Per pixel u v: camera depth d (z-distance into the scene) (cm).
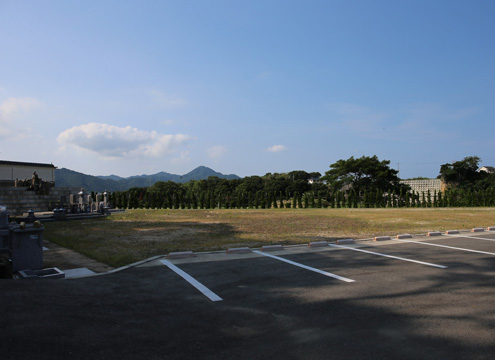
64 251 872
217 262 752
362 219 1872
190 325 403
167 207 3572
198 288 559
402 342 357
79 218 1889
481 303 486
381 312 449
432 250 907
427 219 1869
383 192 4028
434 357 323
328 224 1588
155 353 328
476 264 740
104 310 444
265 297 514
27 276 582
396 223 1639
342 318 428
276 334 379
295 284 584
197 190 6662
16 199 2280
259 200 3634
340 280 610
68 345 335
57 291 515
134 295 517
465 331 386
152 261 755
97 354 320
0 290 501
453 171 4975
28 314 409
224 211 2825
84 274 636
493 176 4797
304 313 446
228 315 438
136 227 1434
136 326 395
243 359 319
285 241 1044
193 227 1438
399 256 826
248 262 754
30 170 3394
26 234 643
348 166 4372
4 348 318
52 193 2566
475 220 1798
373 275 645
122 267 693
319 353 332
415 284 584
